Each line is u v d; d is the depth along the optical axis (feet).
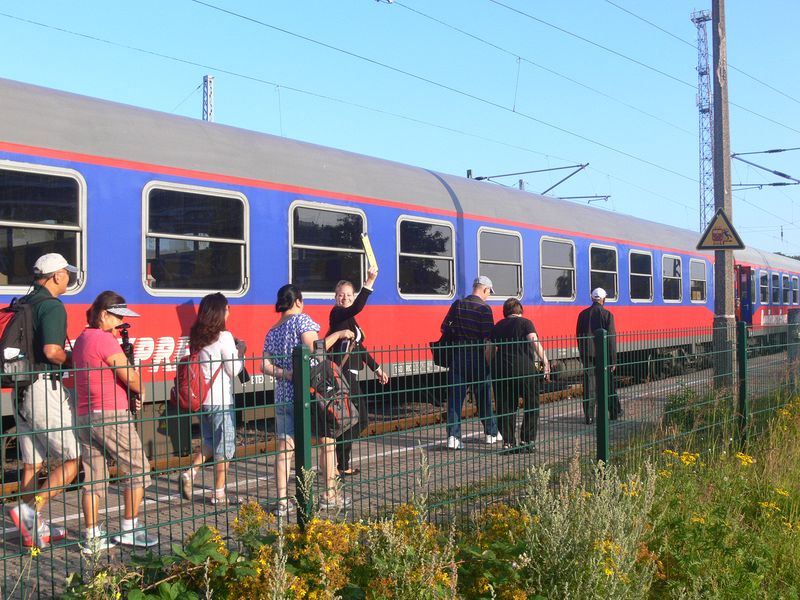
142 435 13.88
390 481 17.67
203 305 19.38
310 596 12.46
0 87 24.14
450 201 40.14
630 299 56.13
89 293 25.00
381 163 37.91
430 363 38.27
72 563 15.39
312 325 19.89
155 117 28.45
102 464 16.21
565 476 18.06
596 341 21.13
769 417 29.89
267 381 30.55
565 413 20.97
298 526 14.21
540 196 49.57
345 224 34.19
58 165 24.45
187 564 12.78
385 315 35.91
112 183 25.81
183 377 18.69
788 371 33.17
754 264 84.99
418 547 13.99
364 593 13.15
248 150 30.78
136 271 26.27
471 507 18.03
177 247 27.58
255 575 12.45
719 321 36.50
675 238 63.98
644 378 23.97
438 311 38.83
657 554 16.79
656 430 24.07
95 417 16.08
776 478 23.82
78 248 24.88
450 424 18.54
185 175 27.96
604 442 20.93
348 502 17.39
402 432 17.54
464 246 40.63
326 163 34.14
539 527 15.19
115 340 16.92
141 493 16.05
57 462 16.38
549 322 47.11
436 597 12.75
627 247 56.03
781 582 18.16
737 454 24.52
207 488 20.45
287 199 31.53
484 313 29.50
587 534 14.58
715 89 38.34
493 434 19.36
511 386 19.49
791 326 34.06
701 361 27.32
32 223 23.71
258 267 30.27
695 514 18.93
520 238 44.88
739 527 19.38
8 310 16.93
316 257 32.71
